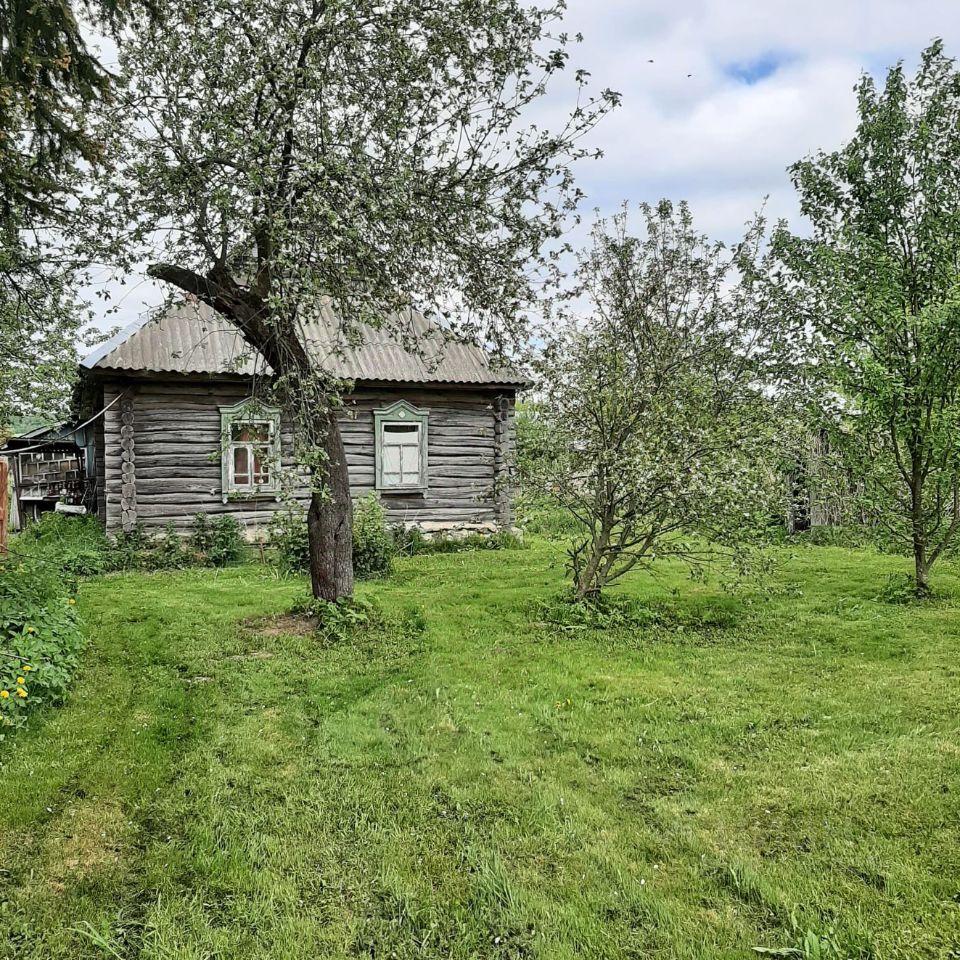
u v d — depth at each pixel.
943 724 4.44
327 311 14.16
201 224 6.08
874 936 2.52
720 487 6.56
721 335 7.52
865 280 7.95
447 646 6.43
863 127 8.02
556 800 3.58
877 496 8.48
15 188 5.77
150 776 3.90
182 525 12.48
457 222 6.25
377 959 2.52
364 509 11.17
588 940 2.57
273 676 5.60
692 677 5.51
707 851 3.10
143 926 2.71
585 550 8.76
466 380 13.98
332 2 5.27
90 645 6.41
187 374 11.95
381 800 3.62
